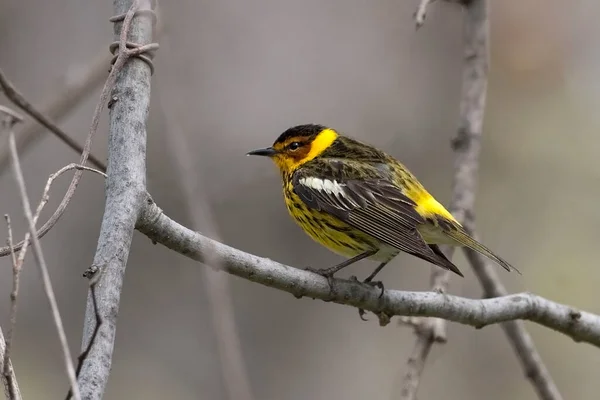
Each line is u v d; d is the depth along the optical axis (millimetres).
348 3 16031
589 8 15000
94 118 5910
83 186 14414
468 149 9766
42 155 14062
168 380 14078
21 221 13688
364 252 9688
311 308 15102
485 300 8289
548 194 14711
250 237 14914
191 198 6875
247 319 14805
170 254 14797
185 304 14555
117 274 5367
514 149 14859
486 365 14422
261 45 15508
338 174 9930
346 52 15852
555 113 14930
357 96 15648
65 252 14219
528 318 8484
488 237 14531
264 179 15156
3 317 13672
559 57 14984
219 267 6328
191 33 14656
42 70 14531
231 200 14961
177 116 7633
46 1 14820
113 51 6605
